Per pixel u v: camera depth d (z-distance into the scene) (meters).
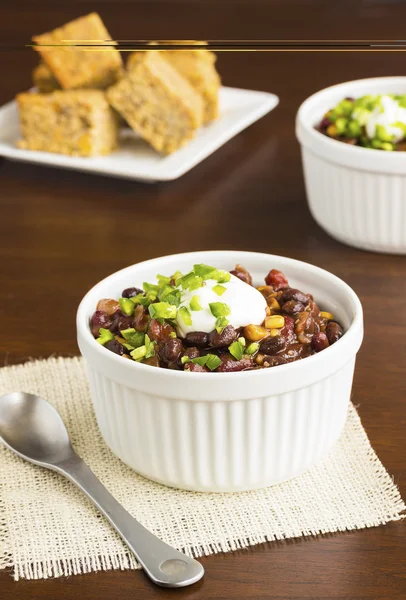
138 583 0.60
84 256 0.87
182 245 0.88
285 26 1.31
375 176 0.83
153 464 0.64
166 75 0.99
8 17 1.38
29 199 0.96
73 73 1.01
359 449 0.67
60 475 0.66
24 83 1.21
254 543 0.62
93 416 0.70
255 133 1.07
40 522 0.64
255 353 0.64
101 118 0.98
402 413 0.70
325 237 0.89
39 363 0.75
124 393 0.63
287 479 0.65
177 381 0.61
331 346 0.62
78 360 0.75
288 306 0.67
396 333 0.78
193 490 0.65
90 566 0.61
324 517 0.63
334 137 0.86
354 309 0.65
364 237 0.86
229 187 0.97
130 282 0.69
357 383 0.73
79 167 0.97
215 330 0.64
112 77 1.01
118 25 1.34
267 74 1.21
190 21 1.35
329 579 0.61
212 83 1.03
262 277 0.70
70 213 0.93
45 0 1.46
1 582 0.61
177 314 0.65
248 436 0.62
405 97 0.86
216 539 0.62
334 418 0.65
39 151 1.00
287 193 0.95
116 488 0.65
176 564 0.60
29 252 0.88
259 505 0.64
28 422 0.69
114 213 0.93
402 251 0.86
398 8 1.38
